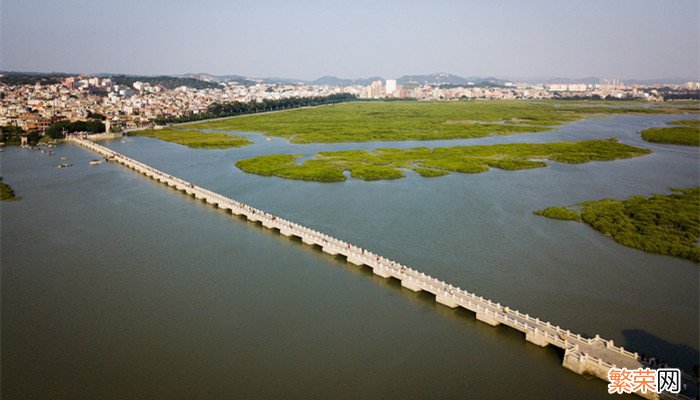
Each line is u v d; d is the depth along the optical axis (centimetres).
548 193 15675
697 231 11538
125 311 8300
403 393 6269
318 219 13138
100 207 14750
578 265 9994
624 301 8506
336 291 9075
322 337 7519
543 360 7000
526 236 11675
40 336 7550
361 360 6944
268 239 11888
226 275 9744
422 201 14762
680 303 8431
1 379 6512
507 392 6319
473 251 10769
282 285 9306
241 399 6125
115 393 6244
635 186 16625
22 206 14850
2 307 8444
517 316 7781
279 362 6888
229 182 17850
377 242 11369
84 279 9544
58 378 6544
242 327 7794
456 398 6194
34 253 10912
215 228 12725
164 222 13225
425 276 9219
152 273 9838
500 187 16525
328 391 6288
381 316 8175
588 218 12719
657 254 10556
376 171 18800
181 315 8162
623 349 6719
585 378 6569
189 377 6556
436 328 7819
